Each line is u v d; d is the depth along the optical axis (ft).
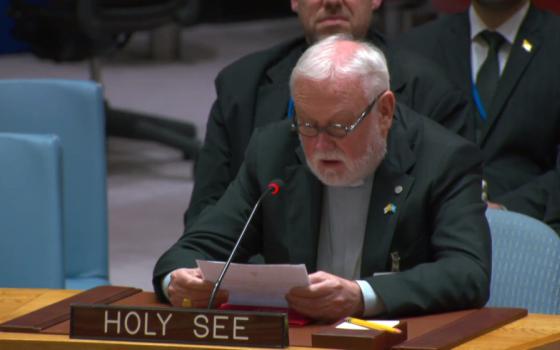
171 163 88.69
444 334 28.43
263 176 34.55
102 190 44.80
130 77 120.98
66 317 30.63
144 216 74.54
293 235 34.01
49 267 40.47
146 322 28.02
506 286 35.65
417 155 33.42
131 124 89.15
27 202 40.52
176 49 131.23
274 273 29.37
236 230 34.60
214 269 30.07
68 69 124.36
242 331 27.50
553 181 45.83
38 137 40.47
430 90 42.83
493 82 48.96
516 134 47.98
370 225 33.19
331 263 33.99
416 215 32.96
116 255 66.49
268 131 35.42
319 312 29.73
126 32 84.23
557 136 48.37
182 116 102.83
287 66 43.62
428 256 33.32
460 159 33.24
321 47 31.30
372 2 43.96
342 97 30.58
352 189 33.63
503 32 48.85
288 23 155.74
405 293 30.55
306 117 30.96
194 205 43.42
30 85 45.37
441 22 50.70
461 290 30.96
